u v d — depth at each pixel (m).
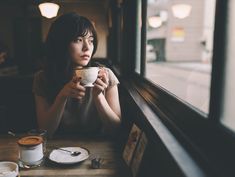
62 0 6.61
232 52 0.68
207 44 0.83
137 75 2.02
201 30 1.00
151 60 2.31
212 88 0.69
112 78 1.45
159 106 1.17
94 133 1.36
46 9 4.21
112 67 3.96
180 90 1.31
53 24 1.30
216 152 0.65
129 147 1.03
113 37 4.41
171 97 1.06
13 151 1.10
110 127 1.35
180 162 0.65
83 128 1.44
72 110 1.41
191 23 1.66
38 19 7.03
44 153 1.08
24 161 0.96
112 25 4.45
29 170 0.95
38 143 0.97
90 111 1.43
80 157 1.02
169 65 2.13
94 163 0.96
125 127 1.69
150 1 1.88
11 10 7.08
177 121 0.93
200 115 0.76
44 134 1.13
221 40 0.67
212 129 0.69
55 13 4.30
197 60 1.71
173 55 2.04
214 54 0.68
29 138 1.01
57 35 1.26
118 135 1.30
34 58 6.60
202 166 0.62
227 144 0.61
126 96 1.77
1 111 2.67
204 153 0.67
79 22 1.23
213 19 0.69
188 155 0.69
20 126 2.74
